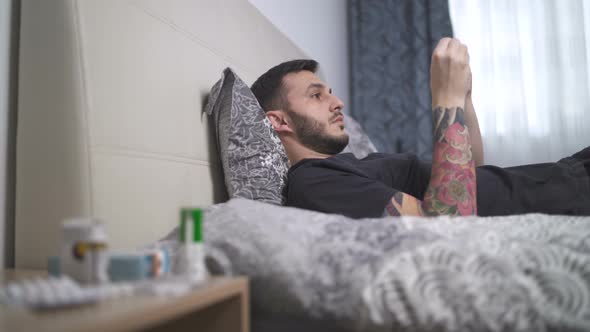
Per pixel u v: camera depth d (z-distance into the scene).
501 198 1.11
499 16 2.73
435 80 1.09
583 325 0.48
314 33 2.58
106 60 0.86
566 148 2.57
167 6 1.10
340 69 2.97
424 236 0.61
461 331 0.51
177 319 0.60
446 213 0.93
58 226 0.79
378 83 2.95
